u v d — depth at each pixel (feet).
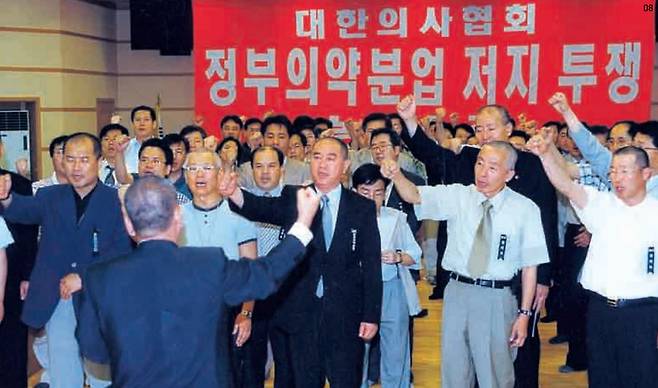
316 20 28.89
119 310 7.06
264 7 29.12
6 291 12.82
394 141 15.19
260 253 13.05
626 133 13.71
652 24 26.86
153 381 6.93
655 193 11.71
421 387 15.37
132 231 7.61
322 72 29.04
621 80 27.30
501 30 27.96
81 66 31.22
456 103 28.45
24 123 28.99
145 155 13.74
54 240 11.80
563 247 17.95
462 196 11.60
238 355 12.03
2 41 28.35
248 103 29.45
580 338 15.99
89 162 11.67
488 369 11.37
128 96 34.53
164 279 7.15
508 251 11.21
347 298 11.19
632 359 10.67
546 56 27.76
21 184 13.47
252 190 15.61
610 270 10.71
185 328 7.06
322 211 11.21
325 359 11.29
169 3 31.83
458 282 11.53
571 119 11.96
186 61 34.53
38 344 14.39
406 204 14.14
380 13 28.58
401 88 28.71
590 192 10.98
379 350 14.98
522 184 12.79
